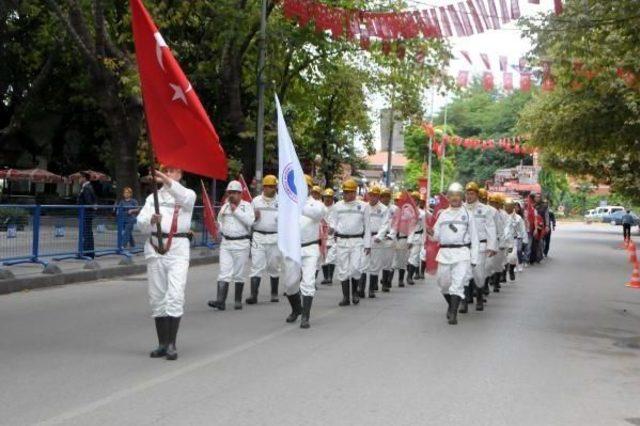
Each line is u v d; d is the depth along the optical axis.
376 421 6.07
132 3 8.18
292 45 26.05
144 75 8.27
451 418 6.25
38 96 36.31
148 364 7.95
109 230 18.05
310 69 30.22
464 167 78.12
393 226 15.22
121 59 23.22
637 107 23.45
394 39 11.52
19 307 11.98
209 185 35.81
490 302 14.42
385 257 15.68
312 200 10.81
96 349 8.69
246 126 28.16
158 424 5.83
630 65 14.71
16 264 15.67
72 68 34.72
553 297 15.57
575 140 26.61
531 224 24.28
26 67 34.44
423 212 17.56
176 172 8.40
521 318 12.32
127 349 8.72
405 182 63.56
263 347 9.06
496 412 6.49
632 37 13.50
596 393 7.33
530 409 6.63
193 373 7.59
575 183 88.12
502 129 75.75
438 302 14.00
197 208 22.88
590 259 28.50
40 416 6.00
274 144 29.38
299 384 7.23
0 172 36.47
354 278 13.37
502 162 76.31
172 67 8.10
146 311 11.70
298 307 11.10
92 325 10.34
